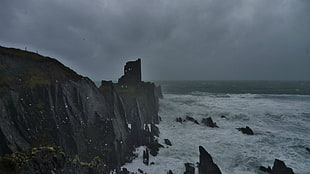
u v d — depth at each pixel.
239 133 45.16
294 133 43.91
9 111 22.52
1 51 28.09
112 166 27.33
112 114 34.72
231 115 60.66
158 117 58.53
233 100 91.69
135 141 36.16
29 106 24.69
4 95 22.91
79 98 30.14
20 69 28.09
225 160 31.27
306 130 45.94
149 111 55.28
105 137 29.33
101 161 25.14
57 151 18.06
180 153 33.94
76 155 22.53
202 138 41.72
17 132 21.88
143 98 55.12
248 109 67.75
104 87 39.94
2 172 13.62
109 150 28.11
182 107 73.31
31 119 23.84
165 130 48.16
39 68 30.08
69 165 18.91
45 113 25.23
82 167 20.95
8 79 25.27
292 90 151.88
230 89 171.62
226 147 36.47
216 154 33.34
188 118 58.62
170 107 73.38
